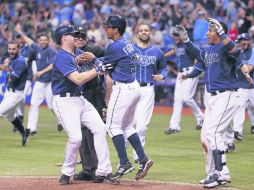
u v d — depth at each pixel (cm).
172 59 7431
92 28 8112
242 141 4741
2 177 3175
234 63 2912
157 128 5669
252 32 6825
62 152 4153
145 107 3597
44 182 3017
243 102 4638
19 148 4350
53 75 2972
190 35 7006
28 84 5278
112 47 2995
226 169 2920
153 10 8225
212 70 2925
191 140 4806
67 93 2947
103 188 2861
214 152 2902
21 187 2884
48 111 7531
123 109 3017
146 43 3709
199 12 7331
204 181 2920
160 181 3088
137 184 2986
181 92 5156
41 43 5150
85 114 3002
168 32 7788
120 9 8838
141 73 3622
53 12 9456
